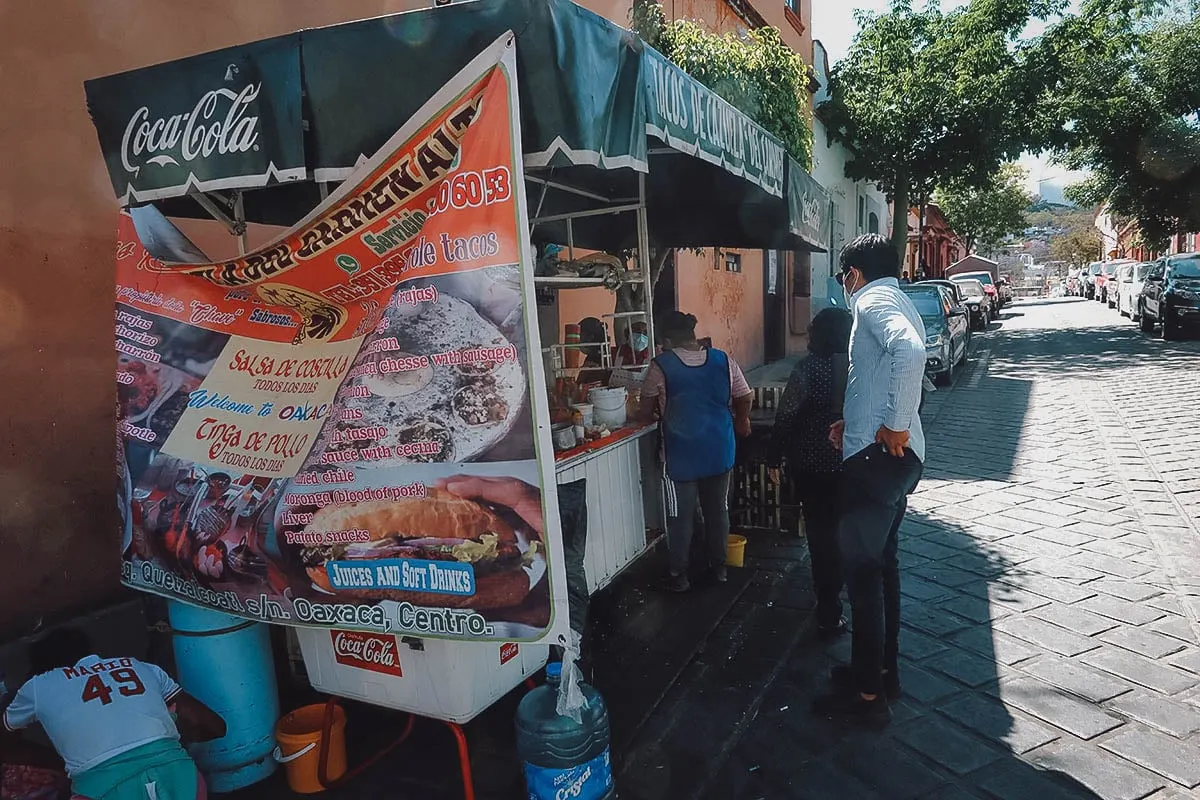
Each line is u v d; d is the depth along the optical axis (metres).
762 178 4.36
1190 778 2.91
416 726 3.43
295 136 2.76
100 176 4.16
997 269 43.22
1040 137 16.66
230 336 2.95
